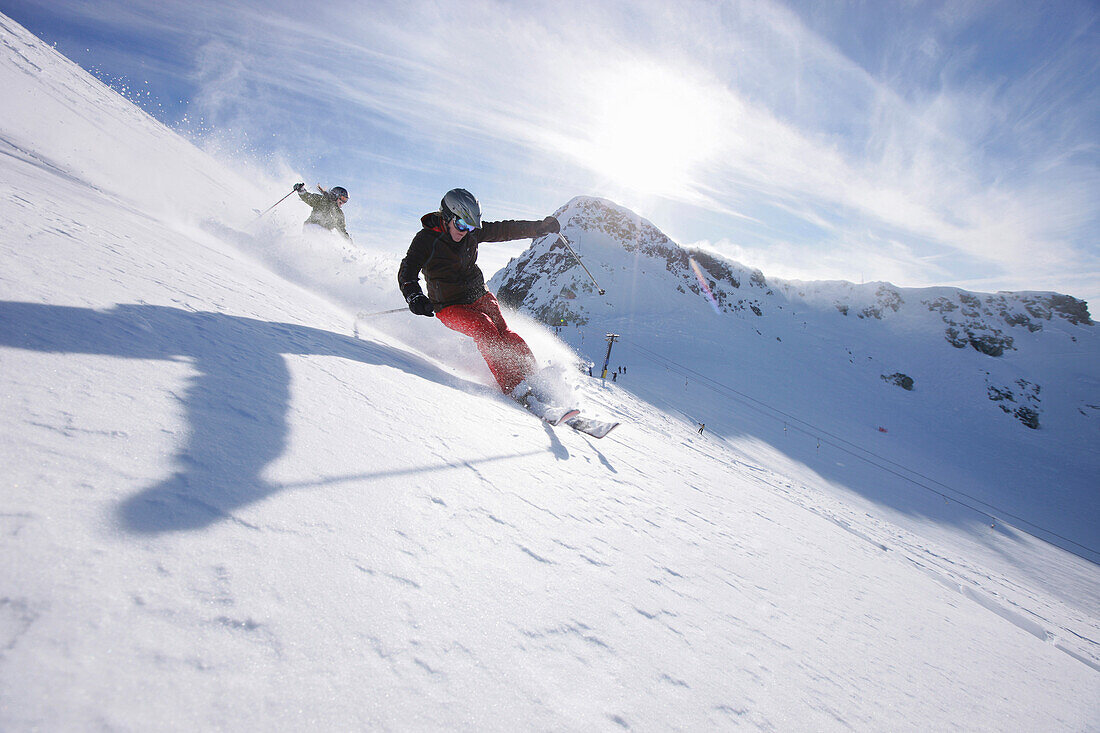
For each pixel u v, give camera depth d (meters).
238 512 1.03
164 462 1.05
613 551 1.80
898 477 42.25
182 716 0.61
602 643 1.19
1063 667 3.71
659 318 89.69
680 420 29.95
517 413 3.56
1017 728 1.89
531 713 0.88
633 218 127.81
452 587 1.14
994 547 30.55
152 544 0.84
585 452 3.35
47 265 1.84
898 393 83.88
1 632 0.60
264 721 0.65
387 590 1.02
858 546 5.82
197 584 0.81
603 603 1.38
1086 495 54.16
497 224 4.14
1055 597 22.91
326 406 1.79
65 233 2.42
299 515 1.12
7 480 0.81
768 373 71.50
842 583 3.02
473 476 1.84
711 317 95.81
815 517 7.62
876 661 1.92
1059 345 111.31
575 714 0.92
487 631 1.05
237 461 1.19
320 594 0.92
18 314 1.35
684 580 1.84
